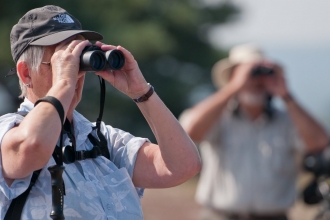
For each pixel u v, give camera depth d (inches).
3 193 193.5
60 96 188.4
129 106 1386.6
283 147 417.1
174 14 1504.7
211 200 423.5
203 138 422.3
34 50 203.9
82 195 200.2
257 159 414.0
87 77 1314.0
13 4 1210.6
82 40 210.5
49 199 195.5
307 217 578.9
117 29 1288.1
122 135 232.5
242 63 428.8
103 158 216.2
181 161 219.1
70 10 1262.3
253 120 421.1
